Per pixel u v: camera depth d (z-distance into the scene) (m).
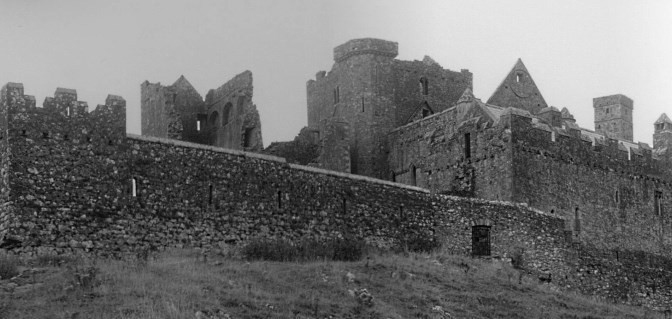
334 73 106.94
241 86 94.38
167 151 71.31
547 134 90.50
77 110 68.19
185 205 71.44
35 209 65.38
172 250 69.69
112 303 53.91
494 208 83.94
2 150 65.88
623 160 97.06
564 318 68.12
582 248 89.00
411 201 82.69
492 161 89.00
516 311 67.56
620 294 91.38
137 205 69.31
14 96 66.12
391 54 104.94
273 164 76.25
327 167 96.81
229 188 73.69
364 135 102.75
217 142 97.69
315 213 77.81
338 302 61.66
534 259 84.25
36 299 54.12
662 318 76.12
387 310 62.25
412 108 105.38
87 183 67.62
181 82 99.75
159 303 54.53
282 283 63.59
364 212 80.31
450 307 65.69
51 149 66.75
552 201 89.75
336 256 73.38
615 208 95.25
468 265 76.69
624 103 119.94
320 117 109.00
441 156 94.31
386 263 72.06
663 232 99.31
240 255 70.00
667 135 102.62
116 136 69.31
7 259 61.19
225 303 57.19
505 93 101.25
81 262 62.62
